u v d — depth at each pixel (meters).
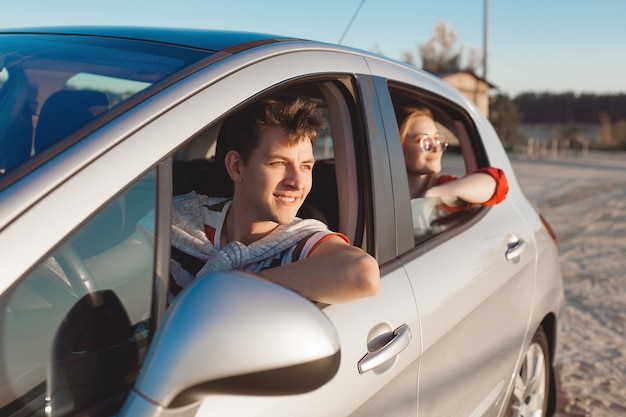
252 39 1.62
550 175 22.91
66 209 1.05
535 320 2.69
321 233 1.54
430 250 2.00
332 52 1.78
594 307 5.61
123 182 1.13
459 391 2.04
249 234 1.59
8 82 1.42
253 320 1.01
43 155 1.10
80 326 1.12
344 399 1.45
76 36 1.73
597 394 3.74
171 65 1.41
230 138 1.56
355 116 1.82
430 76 2.45
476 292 2.10
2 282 0.97
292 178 1.49
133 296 1.21
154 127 1.21
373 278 1.29
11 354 1.03
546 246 2.87
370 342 1.55
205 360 0.99
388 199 1.83
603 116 52.28
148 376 1.00
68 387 1.10
